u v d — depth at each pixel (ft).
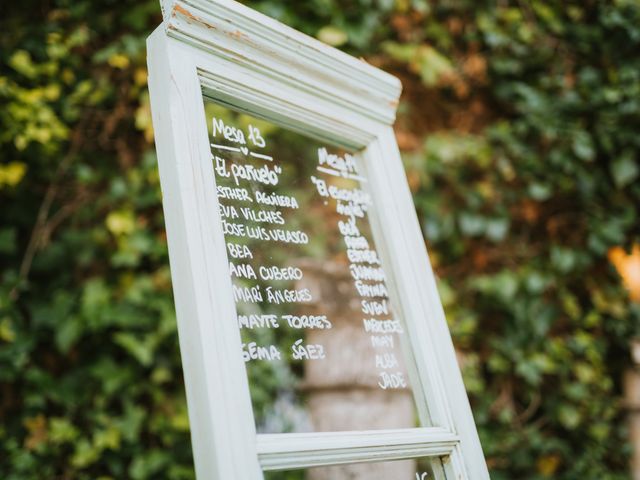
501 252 9.35
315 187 4.64
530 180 9.24
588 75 9.25
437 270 8.89
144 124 7.13
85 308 7.19
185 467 6.99
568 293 9.11
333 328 5.11
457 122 9.69
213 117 3.87
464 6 9.29
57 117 7.61
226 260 3.27
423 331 4.28
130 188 7.62
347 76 4.54
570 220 9.37
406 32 8.82
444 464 3.97
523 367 8.47
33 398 6.91
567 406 8.57
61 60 7.55
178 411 7.16
